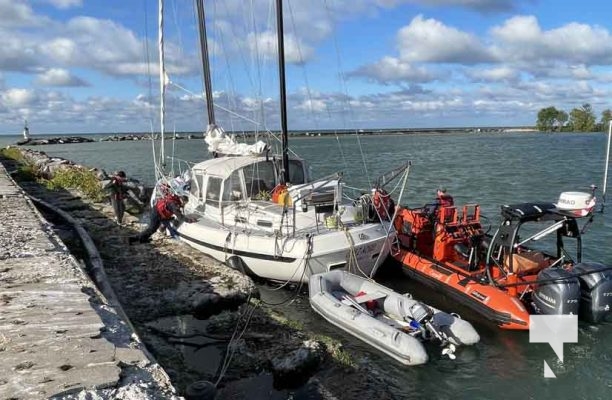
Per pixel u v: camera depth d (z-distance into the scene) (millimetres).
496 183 24969
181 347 6348
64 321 3893
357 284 8516
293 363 5801
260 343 6398
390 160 40344
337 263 8891
